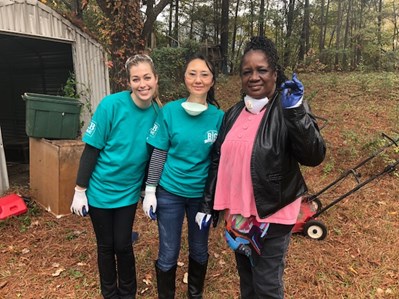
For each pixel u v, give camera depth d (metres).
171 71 11.22
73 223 4.51
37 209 4.84
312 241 3.97
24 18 5.49
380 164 5.97
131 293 2.92
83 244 4.00
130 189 2.69
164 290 2.81
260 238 2.11
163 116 2.53
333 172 5.96
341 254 3.72
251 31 24.05
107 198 2.63
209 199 2.42
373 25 22.45
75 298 3.13
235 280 3.33
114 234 2.74
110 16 7.05
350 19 24.02
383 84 11.40
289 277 3.35
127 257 2.80
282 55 21.42
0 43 7.71
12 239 4.11
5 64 8.71
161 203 2.63
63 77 7.80
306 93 11.16
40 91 8.46
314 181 5.68
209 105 2.58
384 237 4.05
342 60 21.34
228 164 2.18
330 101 10.22
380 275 3.36
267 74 2.03
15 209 4.61
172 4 23.39
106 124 2.53
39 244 4.01
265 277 2.19
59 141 4.84
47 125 5.00
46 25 5.85
